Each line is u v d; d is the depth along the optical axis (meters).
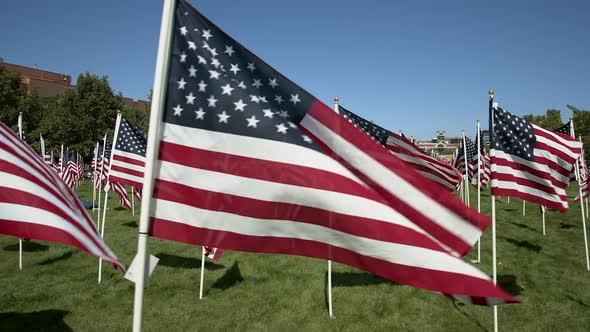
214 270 9.73
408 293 8.22
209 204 3.22
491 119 6.61
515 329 6.67
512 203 22.42
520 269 10.13
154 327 6.62
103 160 14.35
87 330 6.54
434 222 2.95
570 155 6.74
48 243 12.43
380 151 3.07
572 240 13.34
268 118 3.23
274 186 3.19
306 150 3.18
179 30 3.30
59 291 8.24
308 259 10.72
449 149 78.56
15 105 43.34
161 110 3.09
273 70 3.29
